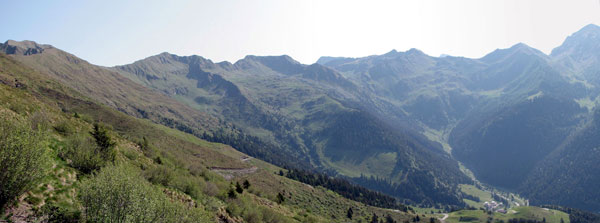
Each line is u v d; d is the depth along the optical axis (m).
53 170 22.22
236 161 122.19
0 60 138.88
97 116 113.62
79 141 27.55
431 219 149.25
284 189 103.94
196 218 23.11
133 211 17.67
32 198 18.16
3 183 15.96
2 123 17.08
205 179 52.38
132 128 107.31
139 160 38.38
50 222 17.17
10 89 39.72
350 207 123.12
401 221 131.50
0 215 15.64
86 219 17.62
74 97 139.38
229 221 33.50
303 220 56.22
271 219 42.47
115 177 18.06
